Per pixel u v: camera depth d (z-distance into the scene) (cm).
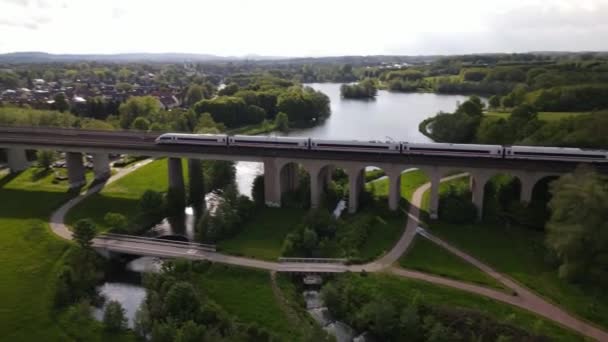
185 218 9944
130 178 12150
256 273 7062
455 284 6612
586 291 6300
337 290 6538
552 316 5850
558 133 10644
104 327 5994
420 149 9100
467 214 8750
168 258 7662
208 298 6519
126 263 7975
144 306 6169
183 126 16775
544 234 8175
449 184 10975
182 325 5778
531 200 8712
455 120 15812
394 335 5816
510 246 7794
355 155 9325
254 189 10975
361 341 5894
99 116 19600
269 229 8819
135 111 18125
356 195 9519
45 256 7756
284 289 6700
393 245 7906
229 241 8294
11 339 5791
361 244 7931
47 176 12338
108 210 9944
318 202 9725
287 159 9575
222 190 11338
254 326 5838
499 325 5634
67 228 8869
